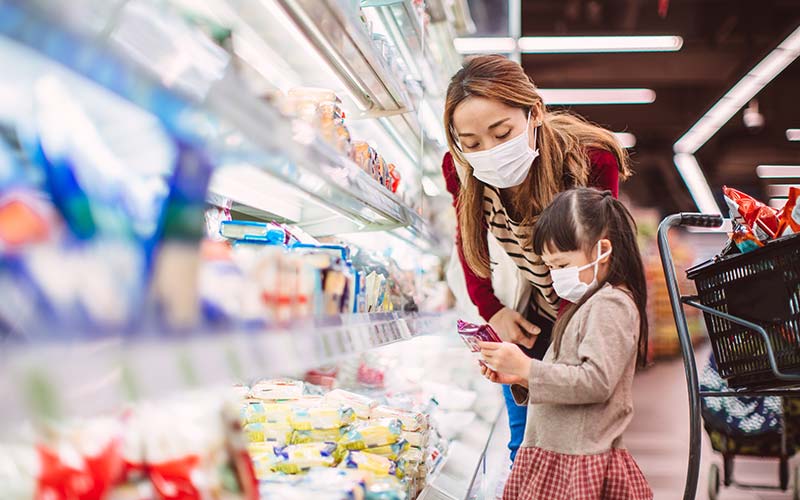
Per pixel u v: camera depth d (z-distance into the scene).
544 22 10.30
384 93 2.15
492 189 2.33
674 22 10.17
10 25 0.48
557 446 1.67
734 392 1.81
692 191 18.94
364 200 1.54
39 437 0.66
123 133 0.65
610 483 1.62
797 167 18.78
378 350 2.66
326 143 1.18
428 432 2.06
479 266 2.48
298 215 2.31
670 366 10.33
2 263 0.49
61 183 0.56
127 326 0.60
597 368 1.62
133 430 0.78
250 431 1.52
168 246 0.68
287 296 1.01
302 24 1.53
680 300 1.89
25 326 0.49
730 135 17.12
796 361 1.73
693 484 1.81
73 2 0.53
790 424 3.63
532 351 2.61
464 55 4.89
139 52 0.62
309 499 1.13
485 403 3.31
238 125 0.79
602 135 2.36
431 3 3.34
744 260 1.86
